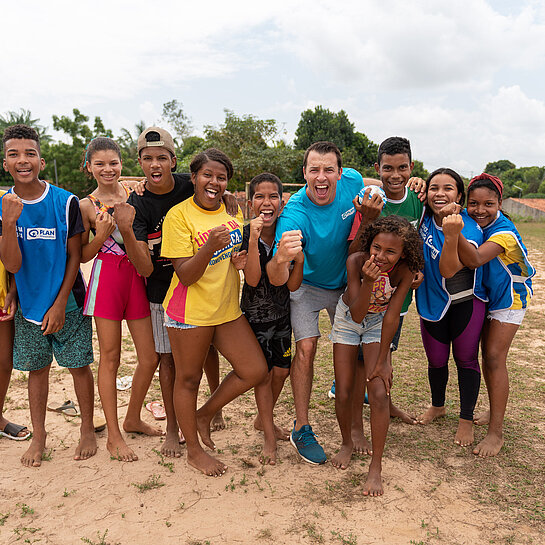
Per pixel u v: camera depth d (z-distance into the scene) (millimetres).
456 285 3848
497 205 3857
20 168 3402
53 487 3303
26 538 2770
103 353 3699
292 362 3830
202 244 3289
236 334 3514
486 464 3631
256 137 31281
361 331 3568
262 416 3740
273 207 3619
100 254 3664
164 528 2863
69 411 4465
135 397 3986
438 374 4242
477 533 2838
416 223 4035
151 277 3725
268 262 3441
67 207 3584
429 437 4070
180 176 3734
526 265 3777
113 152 3672
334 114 52406
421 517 2982
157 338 3803
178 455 3748
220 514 3000
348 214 3811
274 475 3480
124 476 3451
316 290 3971
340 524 2904
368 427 4289
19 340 3676
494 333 3873
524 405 4703
